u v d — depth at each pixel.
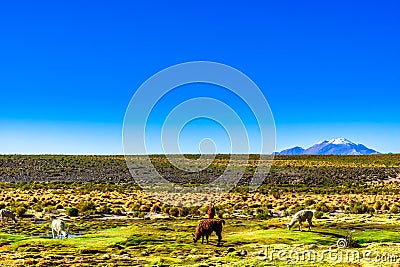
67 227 40.41
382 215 48.53
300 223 35.75
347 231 35.03
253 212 53.31
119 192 77.81
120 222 44.75
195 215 51.50
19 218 47.56
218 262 24.75
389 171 115.75
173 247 29.91
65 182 98.69
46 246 30.75
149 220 46.56
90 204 54.94
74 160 131.50
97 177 107.06
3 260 26.00
